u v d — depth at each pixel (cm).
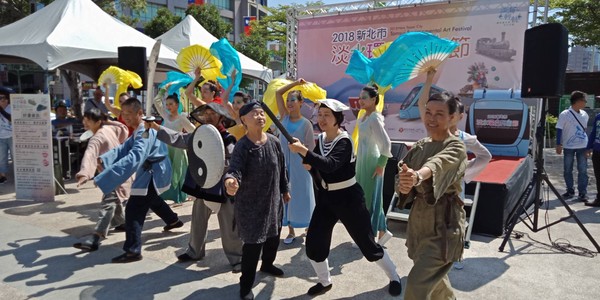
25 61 1035
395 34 803
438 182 234
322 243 346
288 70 916
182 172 618
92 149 446
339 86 869
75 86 1414
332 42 869
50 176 666
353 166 338
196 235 430
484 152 411
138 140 420
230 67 593
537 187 498
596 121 671
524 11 692
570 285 379
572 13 1366
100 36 873
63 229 534
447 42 425
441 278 254
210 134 358
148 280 388
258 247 340
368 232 338
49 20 868
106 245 478
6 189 761
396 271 381
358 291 367
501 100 662
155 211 522
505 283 383
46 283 381
